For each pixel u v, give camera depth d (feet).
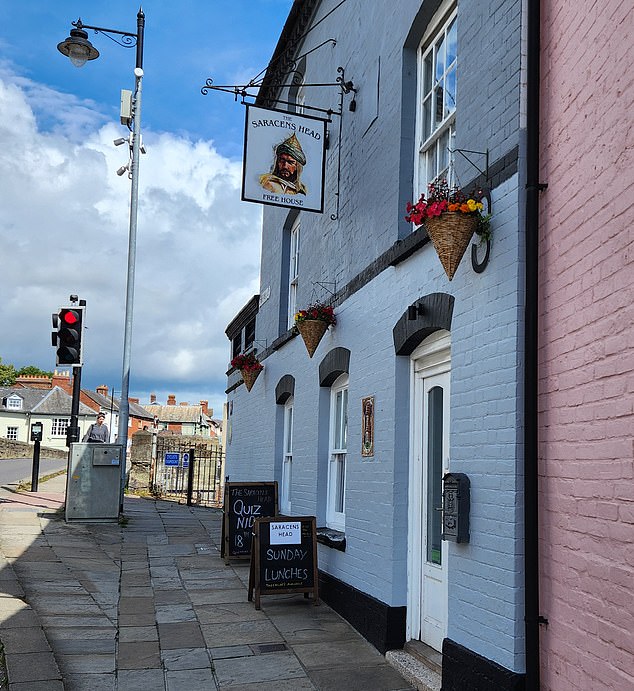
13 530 36.47
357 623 22.40
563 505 13.20
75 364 39.75
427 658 18.57
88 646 19.49
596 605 11.97
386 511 21.44
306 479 30.89
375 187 24.59
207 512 52.29
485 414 15.83
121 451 41.70
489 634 15.06
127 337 48.16
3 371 257.34
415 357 21.17
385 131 24.00
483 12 17.34
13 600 21.90
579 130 13.29
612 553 11.57
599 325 12.26
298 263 35.81
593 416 12.32
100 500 41.14
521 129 15.29
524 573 14.24
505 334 15.28
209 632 21.59
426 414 20.75
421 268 20.13
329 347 28.73
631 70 11.63
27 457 139.64
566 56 13.96
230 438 53.72
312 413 30.68
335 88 30.12
